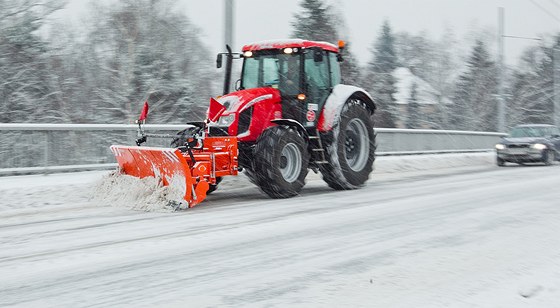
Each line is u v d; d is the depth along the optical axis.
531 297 4.09
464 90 51.72
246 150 9.34
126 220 7.30
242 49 10.34
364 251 5.46
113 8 30.44
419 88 51.25
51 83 26.72
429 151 19.73
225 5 12.97
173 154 8.00
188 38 33.12
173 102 30.50
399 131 18.39
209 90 34.12
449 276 4.61
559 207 8.02
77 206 8.55
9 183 9.81
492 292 4.20
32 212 8.05
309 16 38.81
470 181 11.89
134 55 30.06
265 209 8.09
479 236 6.09
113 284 4.47
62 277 4.69
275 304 3.98
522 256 5.23
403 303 3.98
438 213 7.58
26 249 5.72
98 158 11.69
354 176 10.44
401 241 5.88
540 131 17.80
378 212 7.71
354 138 10.70
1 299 4.15
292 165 9.41
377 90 44.94
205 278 4.61
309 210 7.95
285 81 9.83
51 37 27.67
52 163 11.07
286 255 5.34
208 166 8.34
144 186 8.47
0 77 25.20
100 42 30.62
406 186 11.02
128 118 29.16
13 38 25.47
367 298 4.09
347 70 39.97
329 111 10.05
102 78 30.31
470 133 22.16
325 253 5.40
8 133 10.54
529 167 16.34
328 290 4.28
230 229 6.60
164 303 4.02
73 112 28.42
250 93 9.47
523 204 8.33
